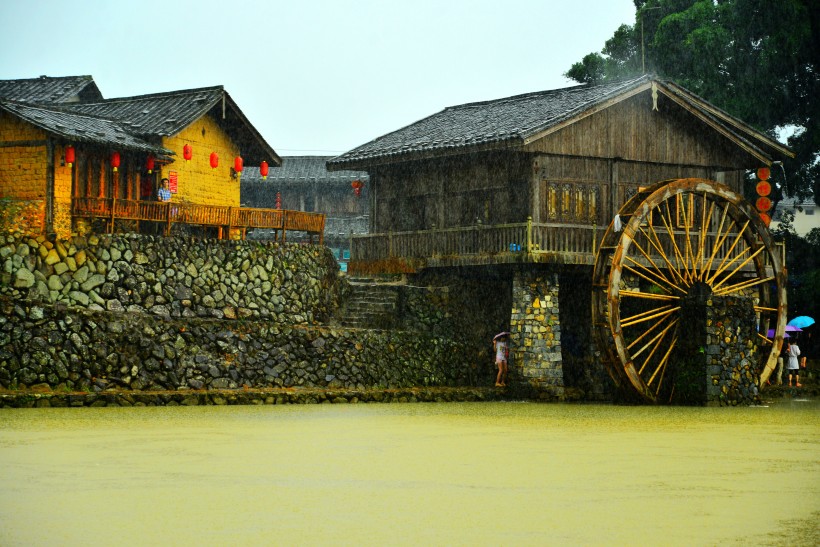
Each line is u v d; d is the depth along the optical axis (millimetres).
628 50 41625
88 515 9586
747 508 10273
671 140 31188
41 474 11852
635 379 26734
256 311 27484
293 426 17969
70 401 20672
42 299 23562
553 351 28484
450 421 19859
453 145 28844
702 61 38250
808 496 11016
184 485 11273
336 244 46344
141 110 31094
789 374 34500
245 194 49469
